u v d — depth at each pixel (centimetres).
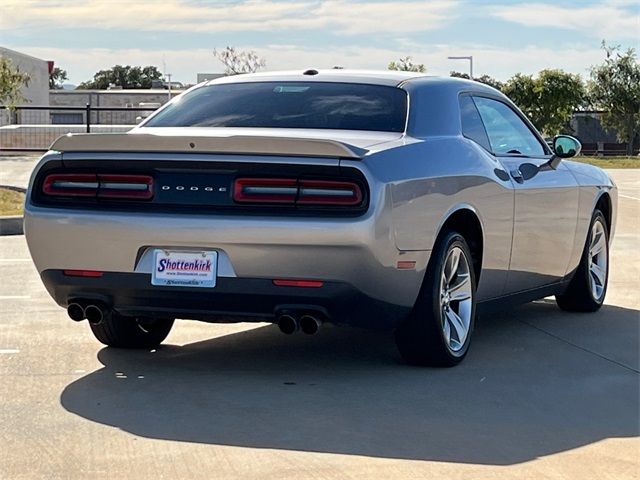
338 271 527
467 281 614
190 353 643
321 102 620
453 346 608
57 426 481
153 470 420
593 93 5531
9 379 571
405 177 548
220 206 536
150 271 549
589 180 786
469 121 654
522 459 439
